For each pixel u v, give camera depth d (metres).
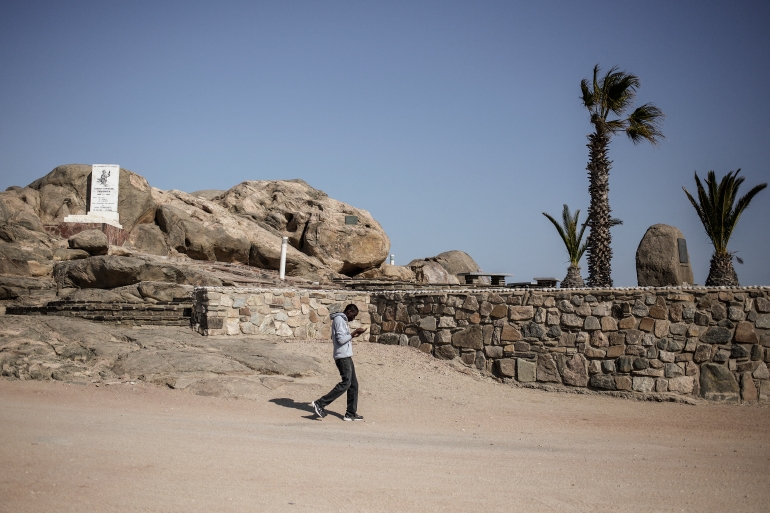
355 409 9.81
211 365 11.45
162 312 15.61
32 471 5.50
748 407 12.02
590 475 6.70
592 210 23.28
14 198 24.31
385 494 5.55
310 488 5.61
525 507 5.39
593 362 13.21
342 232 31.81
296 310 15.47
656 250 17.84
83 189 26.08
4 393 9.54
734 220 21.03
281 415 9.69
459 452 7.67
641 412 11.59
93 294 16.92
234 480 5.71
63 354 11.64
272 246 28.81
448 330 14.72
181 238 26.67
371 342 16.03
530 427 10.02
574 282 25.72
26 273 19.11
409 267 35.56
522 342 13.81
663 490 6.16
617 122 22.80
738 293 12.60
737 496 6.02
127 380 10.88
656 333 12.85
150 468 5.89
